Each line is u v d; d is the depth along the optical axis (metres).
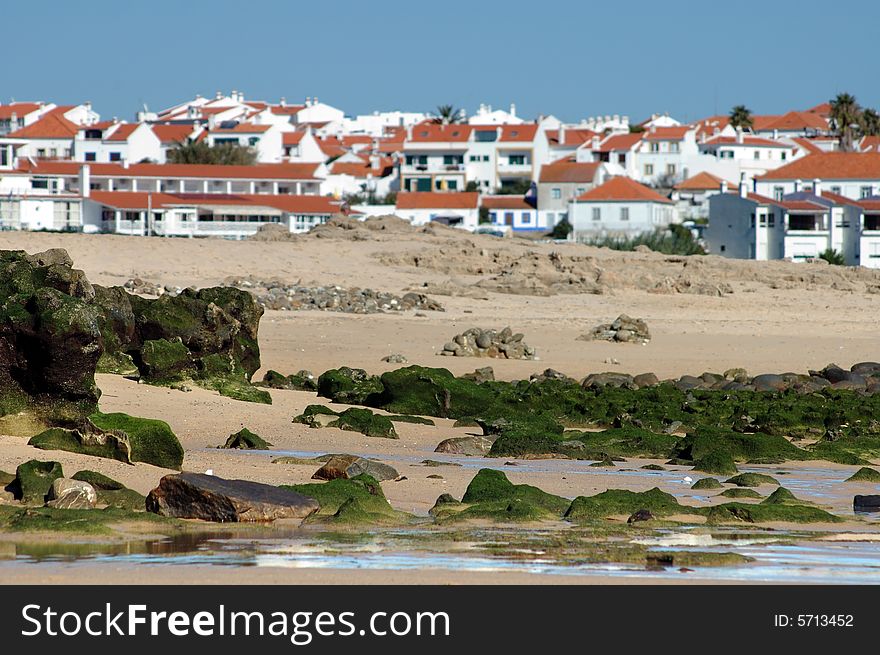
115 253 146.62
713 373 89.06
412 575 31.06
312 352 91.31
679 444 57.00
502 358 93.38
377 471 44.66
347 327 106.00
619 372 88.69
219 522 36.66
